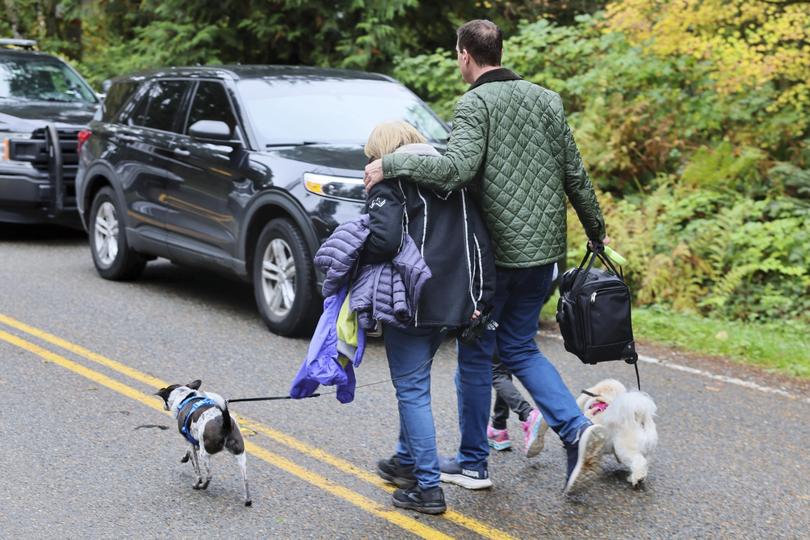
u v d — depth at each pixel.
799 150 13.09
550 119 5.16
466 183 4.91
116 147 10.63
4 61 14.53
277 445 6.16
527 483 5.70
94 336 8.52
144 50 17.97
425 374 5.19
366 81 10.10
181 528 4.98
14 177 12.63
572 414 5.29
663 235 11.71
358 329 5.00
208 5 16.83
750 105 13.35
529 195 5.10
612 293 5.38
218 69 9.91
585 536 5.02
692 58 13.62
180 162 9.61
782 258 11.34
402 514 5.22
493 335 5.32
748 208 11.84
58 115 13.21
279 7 16.58
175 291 10.43
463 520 5.17
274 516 5.16
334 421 6.62
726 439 6.50
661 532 5.09
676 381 7.80
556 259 5.25
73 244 13.12
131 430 6.33
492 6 17.52
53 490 5.37
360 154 8.74
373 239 4.84
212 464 5.82
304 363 5.08
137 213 10.25
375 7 16.22
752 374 8.06
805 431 6.69
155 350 8.16
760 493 5.62
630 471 5.67
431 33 17.59
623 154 13.31
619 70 13.98
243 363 7.88
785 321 10.62
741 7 12.32
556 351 8.59
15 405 6.73
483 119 4.97
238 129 9.11
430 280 4.88
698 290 11.16
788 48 12.43
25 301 9.72
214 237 9.23
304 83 9.75
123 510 5.16
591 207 5.41
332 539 4.91
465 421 5.48
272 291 8.79
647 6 12.56
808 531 5.15
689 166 12.52
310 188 8.21
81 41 22.72
